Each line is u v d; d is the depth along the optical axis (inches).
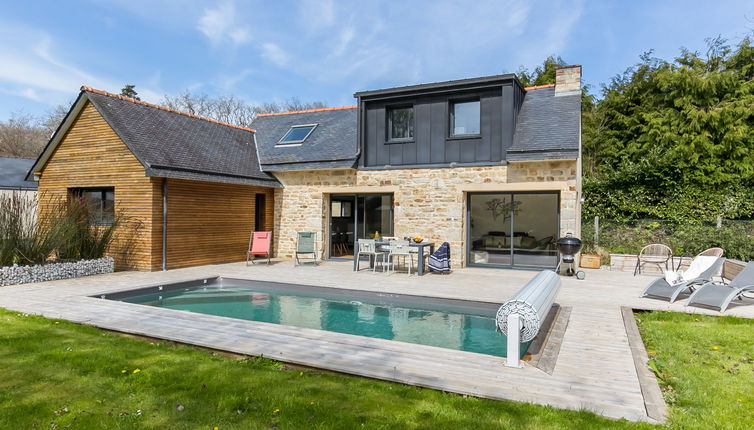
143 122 475.5
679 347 198.7
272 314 306.5
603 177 614.5
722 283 331.0
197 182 478.3
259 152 603.2
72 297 297.6
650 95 770.8
